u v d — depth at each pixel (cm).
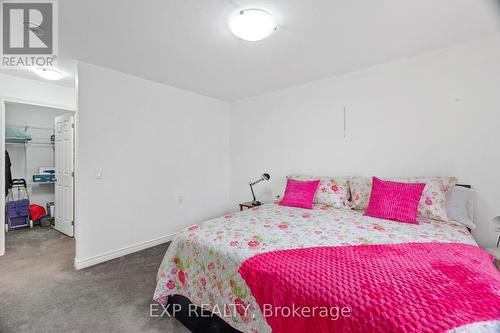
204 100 367
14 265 244
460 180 213
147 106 295
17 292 194
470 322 76
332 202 253
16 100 279
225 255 139
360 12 163
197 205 359
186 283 160
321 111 298
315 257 125
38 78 288
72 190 326
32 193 412
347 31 188
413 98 235
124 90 273
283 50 219
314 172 306
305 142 314
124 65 251
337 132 285
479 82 204
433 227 177
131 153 280
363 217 208
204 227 179
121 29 182
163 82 306
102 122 255
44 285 205
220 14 164
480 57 203
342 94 281
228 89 336
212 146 380
